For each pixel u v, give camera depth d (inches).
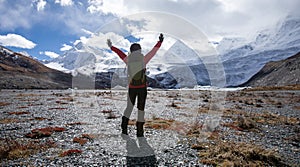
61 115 698.8
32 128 506.0
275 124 602.2
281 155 342.6
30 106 977.5
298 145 405.7
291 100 1389.0
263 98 1557.6
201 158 312.8
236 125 556.4
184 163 297.4
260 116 727.1
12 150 334.6
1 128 507.5
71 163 294.4
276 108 976.9
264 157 317.7
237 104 1131.3
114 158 308.7
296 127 558.3
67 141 393.7
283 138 452.8
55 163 294.4
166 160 305.6
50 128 483.2
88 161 300.7
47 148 354.9
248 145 367.6
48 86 5876.0
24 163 293.7
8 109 871.1
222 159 307.1
